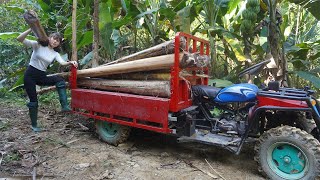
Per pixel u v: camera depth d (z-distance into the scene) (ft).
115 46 22.25
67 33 22.08
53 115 19.02
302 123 12.58
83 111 15.34
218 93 12.87
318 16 19.22
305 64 20.90
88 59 22.04
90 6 22.35
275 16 18.88
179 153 13.89
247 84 12.70
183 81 12.84
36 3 26.66
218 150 14.29
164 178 11.42
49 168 12.00
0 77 26.96
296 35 23.90
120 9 23.79
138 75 13.94
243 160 13.23
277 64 18.93
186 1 22.34
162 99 12.42
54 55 14.94
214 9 21.52
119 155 13.43
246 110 12.93
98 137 15.56
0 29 27.99
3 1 32.27
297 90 12.17
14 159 12.53
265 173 11.43
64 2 23.17
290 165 11.12
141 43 27.63
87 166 12.19
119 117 14.03
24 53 27.61
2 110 19.48
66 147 14.10
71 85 15.51
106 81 14.58
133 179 11.30
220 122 13.11
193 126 13.26
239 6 24.32
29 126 16.62
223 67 25.89
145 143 15.08
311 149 10.52
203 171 12.01
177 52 11.87
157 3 22.72
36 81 15.21
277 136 11.09
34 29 14.06
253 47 20.84
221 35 21.52
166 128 12.33
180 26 19.80
